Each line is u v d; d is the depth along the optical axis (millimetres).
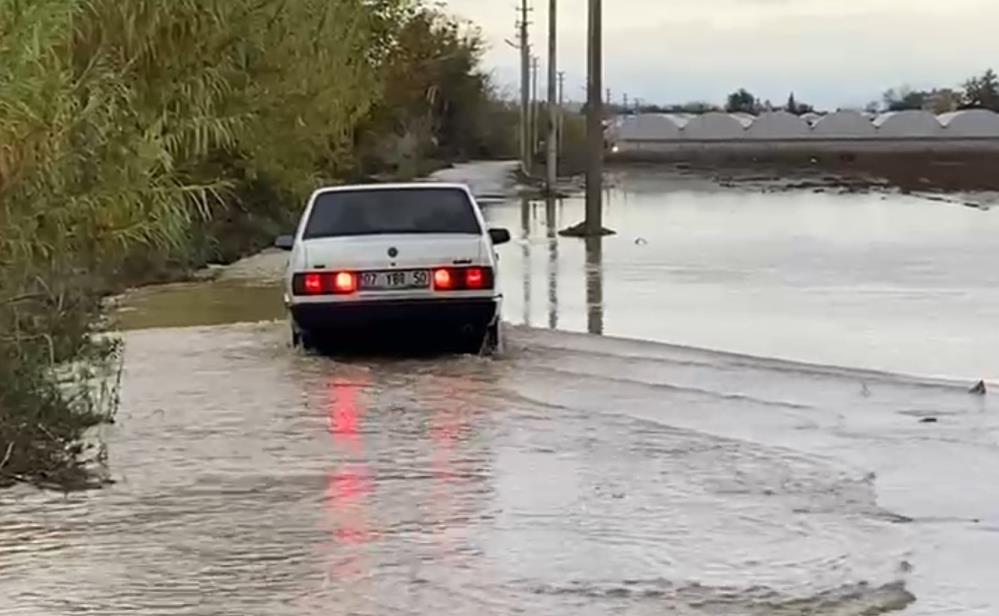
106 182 16984
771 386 23797
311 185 43406
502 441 19141
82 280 18469
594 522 14961
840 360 27562
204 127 19297
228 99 21328
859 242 57562
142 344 29609
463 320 26312
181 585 12945
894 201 90000
